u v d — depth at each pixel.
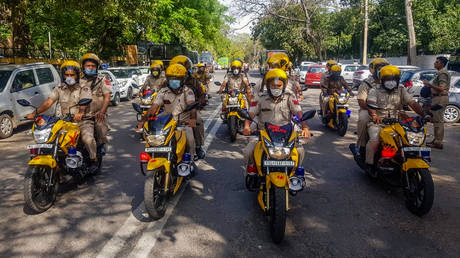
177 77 4.78
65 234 3.96
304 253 3.58
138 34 25.92
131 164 6.61
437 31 26.44
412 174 4.54
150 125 4.30
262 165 4.04
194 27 29.03
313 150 7.63
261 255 3.53
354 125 10.42
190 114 5.03
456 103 10.70
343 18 36.47
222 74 47.75
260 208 4.64
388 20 30.98
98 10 14.71
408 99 5.11
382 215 4.45
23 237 3.90
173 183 4.65
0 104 8.90
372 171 5.34
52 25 21.92
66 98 5.43
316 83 23.67
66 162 4.75
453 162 6.69
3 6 16.05
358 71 21.19
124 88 16.33
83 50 24.38
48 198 4.68
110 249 3.63
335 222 4.26
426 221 4.27
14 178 5.90
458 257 3.50
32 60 16.53
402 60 31.83
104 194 5.14
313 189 5.34
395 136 4.65
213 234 3.95
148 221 4.27
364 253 3.58
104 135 5.77
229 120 8.30
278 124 4.39
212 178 5.82
